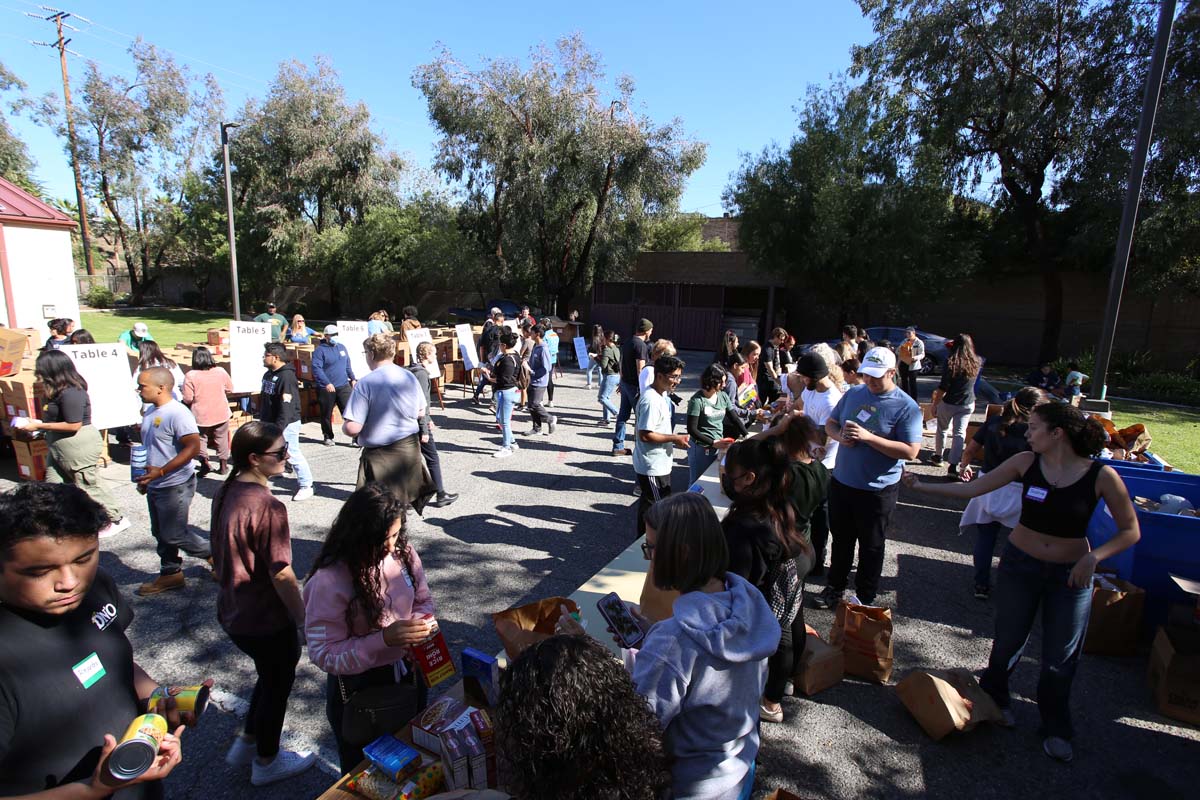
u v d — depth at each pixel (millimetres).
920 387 17203
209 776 3016
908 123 22172
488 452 9273
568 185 25297
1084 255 21219
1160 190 18406
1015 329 25609
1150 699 3715
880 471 4215
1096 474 3029
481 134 25469
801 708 3561
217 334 11766
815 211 22734
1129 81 18547
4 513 1483
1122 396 17781
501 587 5016
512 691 1345
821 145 23141
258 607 2750
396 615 2379
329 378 9227
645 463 4941
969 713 3311
